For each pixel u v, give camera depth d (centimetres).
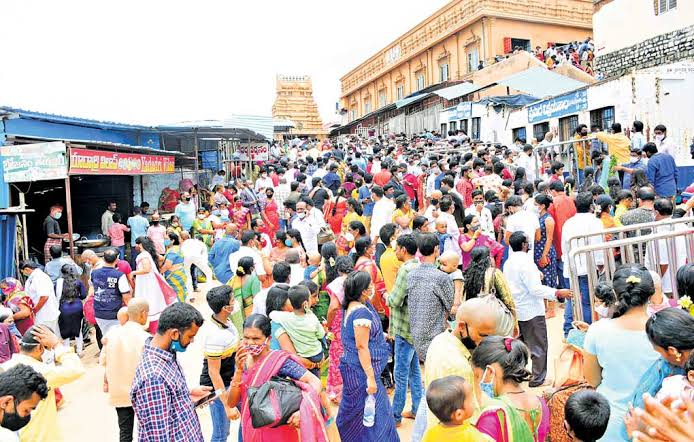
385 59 4747
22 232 972
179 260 923
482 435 263
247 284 636
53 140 1083
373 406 425
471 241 757
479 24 3272
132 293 786
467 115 2480
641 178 918
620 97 1437
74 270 812
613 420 314
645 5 1741
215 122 1568
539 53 2773
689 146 1376
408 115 3294
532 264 572
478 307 335
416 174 1524
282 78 5244
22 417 312
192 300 1102
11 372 311
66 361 402
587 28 3384
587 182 1047
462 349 344
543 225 763
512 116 2097
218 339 443
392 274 620
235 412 416
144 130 1540
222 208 1321
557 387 381
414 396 547
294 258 667
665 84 1396
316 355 471
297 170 1658
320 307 626
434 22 3794
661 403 229
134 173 1172
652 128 1383
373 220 941
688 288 373
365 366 422
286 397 346
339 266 560
